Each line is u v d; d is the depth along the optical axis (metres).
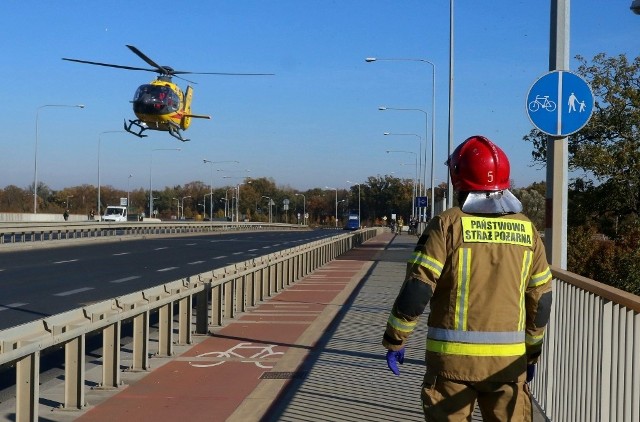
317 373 9.71
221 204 157.38
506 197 4.52
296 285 22.41
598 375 5.50
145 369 10.12
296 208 161.50
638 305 4.41
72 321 7.80
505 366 4.36
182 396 8.76
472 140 4.62
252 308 16.81
